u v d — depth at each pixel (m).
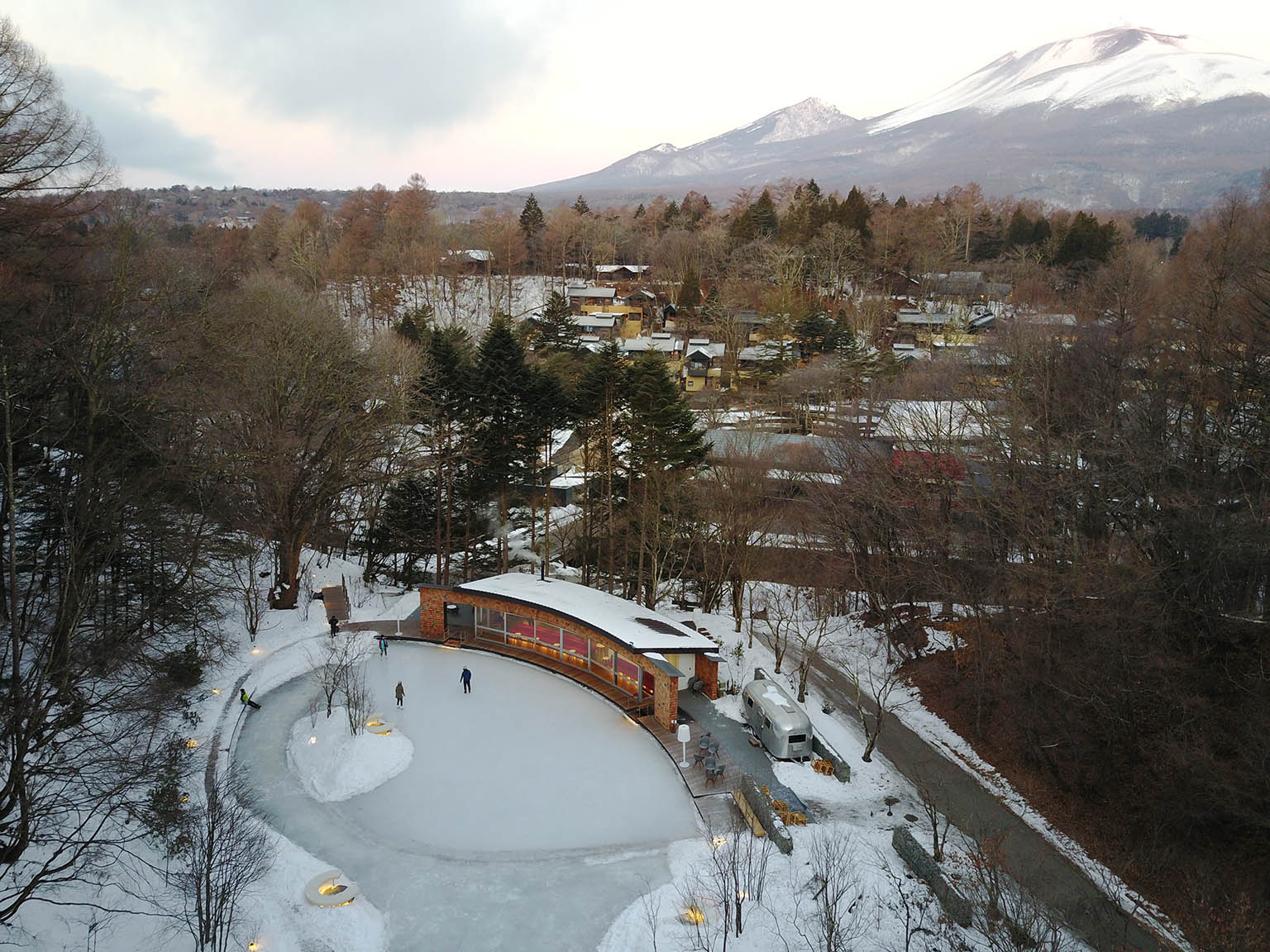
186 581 34.56
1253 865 24.64
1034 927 22.30
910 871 25.38
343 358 44.06
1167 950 22.77
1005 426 38.75
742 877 24.08
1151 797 28.08
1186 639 31.50
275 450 39.56
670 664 34.16
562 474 67.50
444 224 143.12
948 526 39.44
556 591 42.06
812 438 56.66
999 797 31.06
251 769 29.89
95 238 34.81
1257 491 31.44
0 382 24.56
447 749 31.92
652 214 171.25
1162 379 35.66
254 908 22.19
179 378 33.94
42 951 19.38
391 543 49.78
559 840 26.45
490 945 21.80
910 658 42.50
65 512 25.05
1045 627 34.53
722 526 47.00
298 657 39.22
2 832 20.28
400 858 25.31
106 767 23.61
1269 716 25.22
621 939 22.03
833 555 48.19
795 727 32.06
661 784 29.98
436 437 47.31
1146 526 32.78
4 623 29.33
